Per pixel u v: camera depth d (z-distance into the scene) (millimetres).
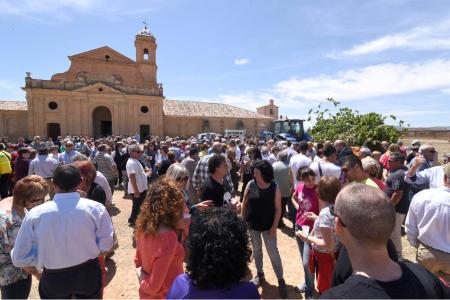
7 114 36250
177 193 2510
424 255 3082
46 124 35000
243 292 1581
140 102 39031
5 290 2826
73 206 2578
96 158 8633
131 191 7242
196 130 44312
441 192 3070
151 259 2336
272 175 4184
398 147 7902
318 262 3371
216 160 4262
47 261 2467
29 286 2971
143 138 39406
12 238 2809
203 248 1597
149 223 2365
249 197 4324
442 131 31094
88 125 36500
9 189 9664
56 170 2645
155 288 2236
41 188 2932
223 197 4301
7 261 2795
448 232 2961
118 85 37938
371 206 1422
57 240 2451
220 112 46656
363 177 4043
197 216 1776
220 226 1638
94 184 4609
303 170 4277
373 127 10328
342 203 1530
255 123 48125
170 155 7402
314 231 3377
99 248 2703
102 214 2771
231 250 1579
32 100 34375
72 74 38844
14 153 10344
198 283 1583
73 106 35969
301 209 4285
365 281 1338
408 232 3309
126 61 41531
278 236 6586
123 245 6051
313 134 12023
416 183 4816
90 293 2637
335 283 2180
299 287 4285
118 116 37844
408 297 1295
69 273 2508
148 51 43875
